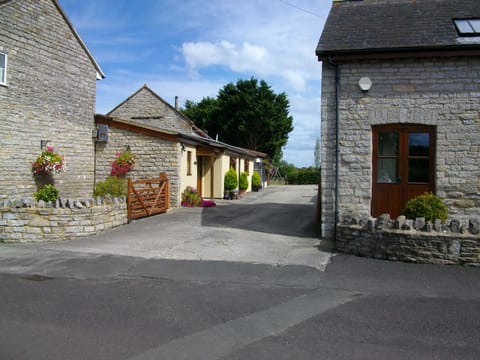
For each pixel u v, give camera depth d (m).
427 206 8.08
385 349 4.03
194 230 10.70
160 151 15.69
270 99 41.94
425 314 5.01
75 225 9.70
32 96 13.16
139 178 15.80
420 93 9.21
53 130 14.11
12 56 12.34
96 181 16.27
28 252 8.24
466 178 9.01
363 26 10.25
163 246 8.80
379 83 9.41
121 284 6.27
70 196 15.01
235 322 4.71
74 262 7.49
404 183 9.42
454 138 9.05
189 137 16.23
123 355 3.85
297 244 9.16
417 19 10.19
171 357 3.82
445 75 9.09
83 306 5.24
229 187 20.94
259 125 40.84
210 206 16.44
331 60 9.46
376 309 5.18
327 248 8.76
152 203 13.43
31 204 9.41
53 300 5.47
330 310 5.14
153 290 5.96
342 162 9.62
